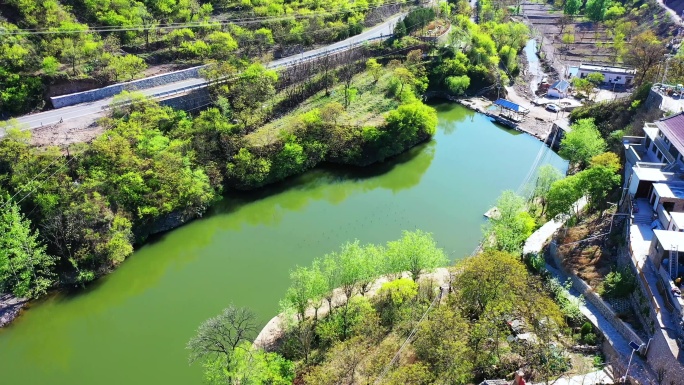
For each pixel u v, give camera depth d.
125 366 51.59
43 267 60.16
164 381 49.75
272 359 46.69
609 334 47.12
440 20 133.00
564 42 145.88
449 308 46.94
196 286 62.19
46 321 57.38
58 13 88.88
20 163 63.31
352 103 98.00
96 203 63.38
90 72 84.44
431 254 55.56
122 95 77.25
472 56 120.88
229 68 87.56
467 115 110.38
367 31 126.00
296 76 99.69
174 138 76.88
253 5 114.12
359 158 86.81
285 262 65.94
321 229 72.38
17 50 78.56
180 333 55.50
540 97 115.25
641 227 55.91
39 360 52.84
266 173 78.94
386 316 51.19
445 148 95.25
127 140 70.88
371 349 45.94
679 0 141.38
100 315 58.38
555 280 53.84
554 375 42.81
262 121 88.50
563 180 63.28
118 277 63.19
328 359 45.66
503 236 59.12
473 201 78.56
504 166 88.94
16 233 56.41
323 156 86.25
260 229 72.56
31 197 62.41
